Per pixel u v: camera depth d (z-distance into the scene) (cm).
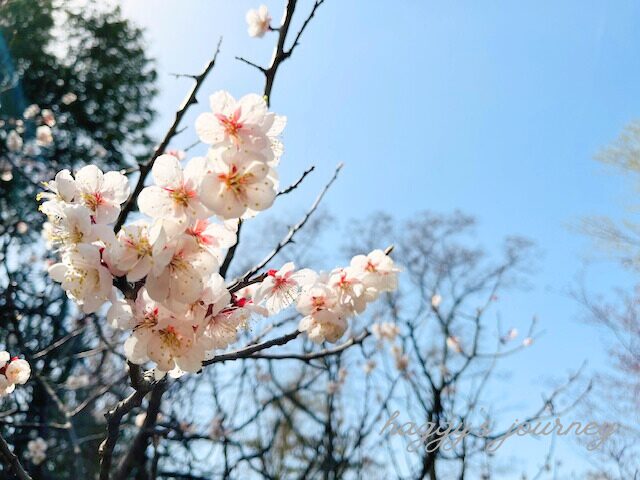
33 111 829
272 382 807
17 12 920
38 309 640
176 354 145
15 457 180
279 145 157
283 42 238
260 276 174
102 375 724
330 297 212
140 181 215
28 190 845
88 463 688
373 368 718
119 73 1104
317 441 753
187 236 138
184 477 629
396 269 218
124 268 134
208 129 148
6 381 238
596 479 550
